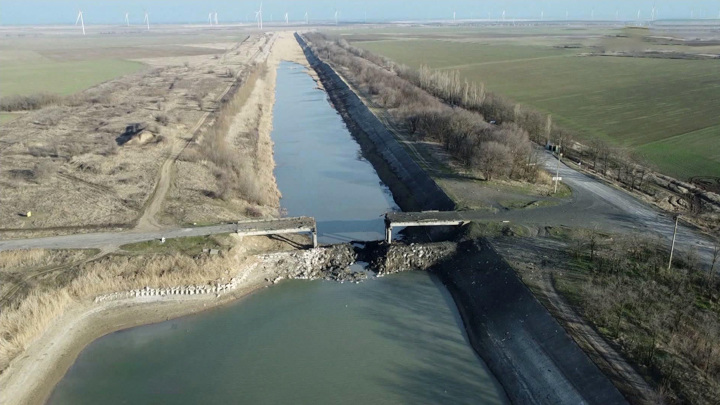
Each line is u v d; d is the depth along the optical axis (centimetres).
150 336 5103
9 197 7525
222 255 5994
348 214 7812
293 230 6512
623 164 8425
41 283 5422
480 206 7094
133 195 7625
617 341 4400
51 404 4262
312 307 5572
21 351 4709
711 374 3994
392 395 4309
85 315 5291
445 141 9756
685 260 5497
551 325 4659
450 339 5047
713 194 7356
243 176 8475
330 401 4241
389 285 5994
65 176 8381
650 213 6850
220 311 5497
